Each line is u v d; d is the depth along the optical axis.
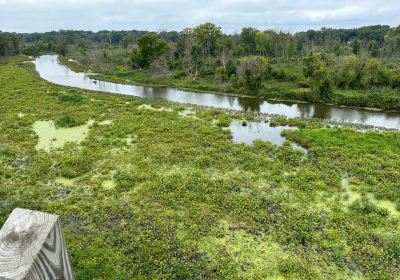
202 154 22.48
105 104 36.91
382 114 37.47
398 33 73.62
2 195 17.38
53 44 131.38
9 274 2.01
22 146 24.03
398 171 19.70
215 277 11.78
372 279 11.77
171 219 15.05
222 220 15.05
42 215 2.24
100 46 102.50
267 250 13.20
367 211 15.83
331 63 49.59
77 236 13.88
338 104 41.84
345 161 21.08
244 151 22.98
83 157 21.80
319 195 17.28
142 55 66.38
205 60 66.69
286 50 71.38
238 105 42.38
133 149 23.42
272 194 17.33
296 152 22.81
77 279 11.20
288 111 39.16
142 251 12.82
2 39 93.50
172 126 28.41
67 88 47.34
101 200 16.88
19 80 52.25
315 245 13.49
